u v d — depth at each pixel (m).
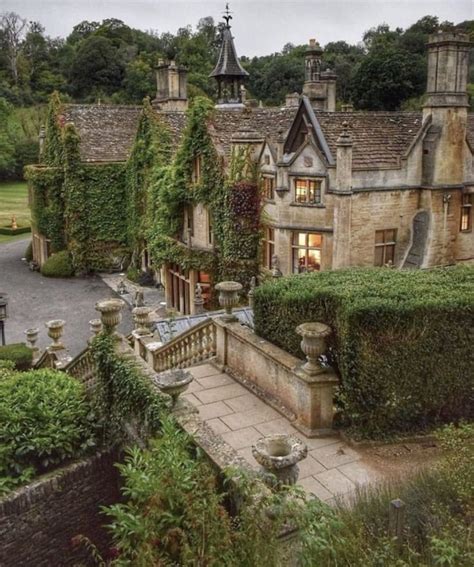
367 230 22.22
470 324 9.02
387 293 9.14
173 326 17.06
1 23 100.69
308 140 22.00
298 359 9.89
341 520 5.75
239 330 11.45
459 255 23.88
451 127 22.30
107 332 11.94
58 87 90.06
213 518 5.60
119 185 38.56
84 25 111.19
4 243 49.41
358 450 8.84
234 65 42.28
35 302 32.22
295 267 23.52
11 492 10.26
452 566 5.07
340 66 71.19
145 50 94.50
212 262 27.39
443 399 9.20
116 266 39.34
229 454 7.59
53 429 11.31
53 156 39.69
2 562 10.09
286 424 9.68
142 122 35.25
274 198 23.81
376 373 8.77
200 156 27.53
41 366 19.41
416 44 68.38
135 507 6.34
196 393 10.92
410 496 6.31
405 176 22.52
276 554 5.47
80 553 11.11
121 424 10.96
